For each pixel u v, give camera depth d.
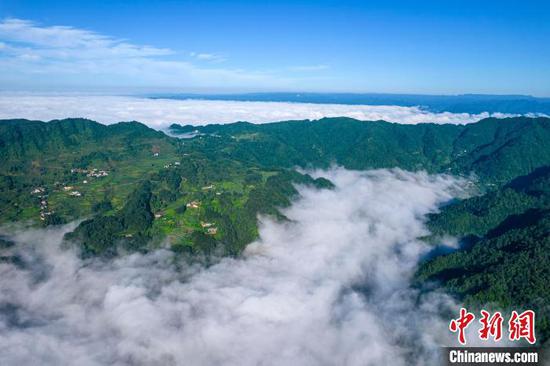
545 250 199.75
